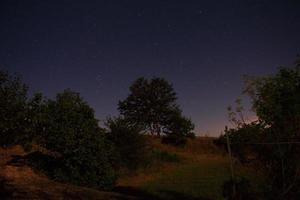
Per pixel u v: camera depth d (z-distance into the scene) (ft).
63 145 65.92
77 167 67.41
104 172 68.44
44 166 72.33
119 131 95.86
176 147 165.07
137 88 204.54
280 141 35.35
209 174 88.22
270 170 36.94
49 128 65.46
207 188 67.56
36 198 45.83
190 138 179.83
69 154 66.80
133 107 200.75
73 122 67.56
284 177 35.42
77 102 71.15
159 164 109.70
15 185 53.31
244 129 37.45
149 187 71.56
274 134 35.78
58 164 71.00
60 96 70.44
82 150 65.57
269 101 35.73
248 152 38.65
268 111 35.73
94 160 66.74
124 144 95.14
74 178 66.03
